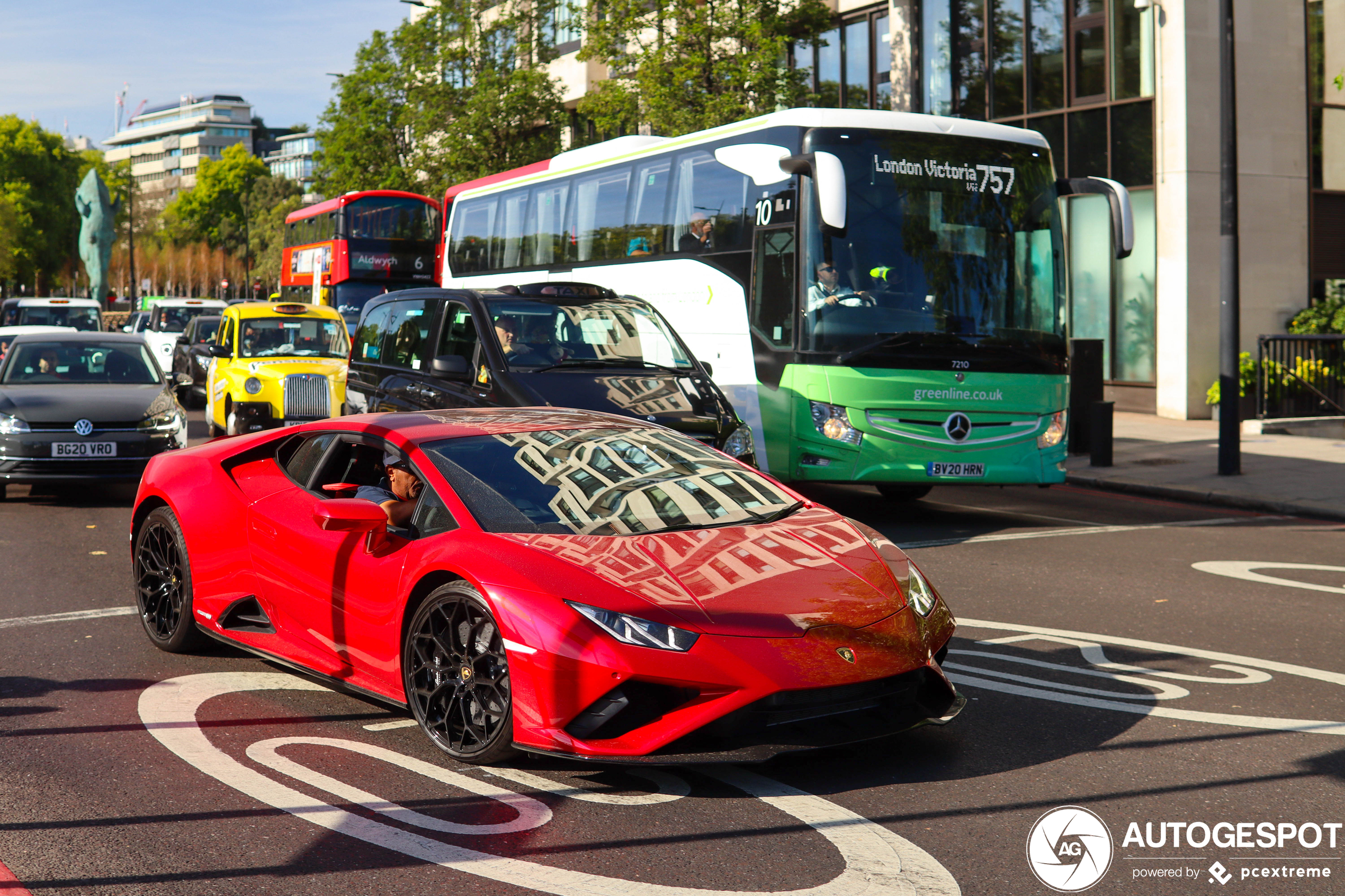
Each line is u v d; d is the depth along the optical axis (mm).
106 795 4430
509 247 17047
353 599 5266
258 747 4980
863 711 4605
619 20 23328
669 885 3639
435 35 35812
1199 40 21375
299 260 33969
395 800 4367
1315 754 4887
